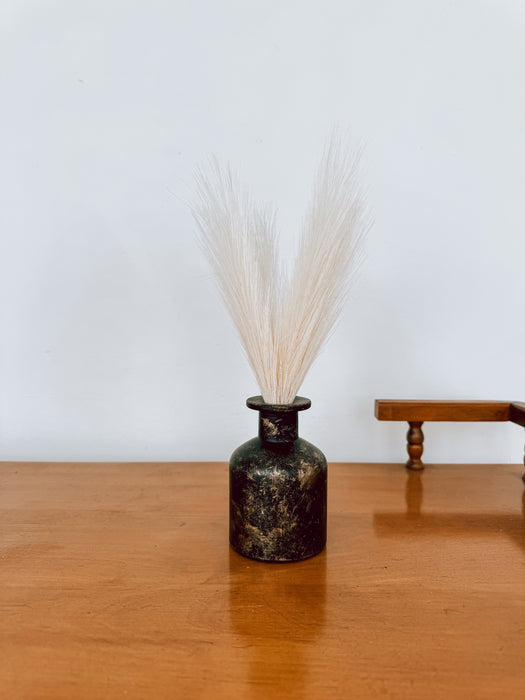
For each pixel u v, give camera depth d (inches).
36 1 35.2
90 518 26.8
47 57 35.4
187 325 36.4
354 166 30.6
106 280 36.3
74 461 36.8
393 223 36.2
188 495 29.7
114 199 35.9
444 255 36.4
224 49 35.5
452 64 35.7
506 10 35.5
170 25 35.4
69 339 36.7
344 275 24.0
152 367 36.8
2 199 35.9
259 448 23.0
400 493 30.4
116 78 35.5
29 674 16.9
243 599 20.3
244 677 16.8
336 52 35.5
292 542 22.6
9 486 31.0
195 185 35.7
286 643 18.1
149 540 24.6
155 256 36.1
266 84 35.6
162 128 35.7
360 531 25.6
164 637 18.4
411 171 36.0
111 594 20.6
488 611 19.7
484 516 27.4
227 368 36.7
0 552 23.6
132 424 37.1
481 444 37.8
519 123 35.9
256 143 35.8
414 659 17.5
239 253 23.5
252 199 35.9
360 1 35.4
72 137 35.6
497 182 36.2
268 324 22.6
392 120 35.8
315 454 23.2
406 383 37.0
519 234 36.4
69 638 18.3
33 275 36.3
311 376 36.9
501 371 37.0
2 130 35.6
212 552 23.6
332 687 16.5
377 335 36.7
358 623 19.1
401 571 22.2
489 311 36.7
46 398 37.0
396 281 36.5
